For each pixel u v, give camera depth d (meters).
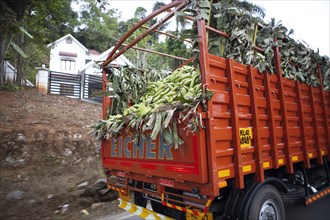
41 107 12.14
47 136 8.57
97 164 8.18
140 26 4.20
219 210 3.50
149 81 5.61
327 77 5.76
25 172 6.95
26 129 8.59
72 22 38.84
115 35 41.44
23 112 10.72
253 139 3.64
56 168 7.45
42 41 18.09
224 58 3.48
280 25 4.47
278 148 4.04
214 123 3.15
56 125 9.62
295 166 4.84
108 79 5.34
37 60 26.73
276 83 4.22
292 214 5.20
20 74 18.66
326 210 5.41
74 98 16.89
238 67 3.58
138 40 4.36
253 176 3.66
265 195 3.57
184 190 3.35
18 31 11.25
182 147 3.26
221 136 3.22
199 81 3.54
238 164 3.33
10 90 14.80
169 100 3.81
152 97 4.48
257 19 3.96
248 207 3.38
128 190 4.35
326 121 5.51
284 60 4.53
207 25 3.51
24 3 13.64
